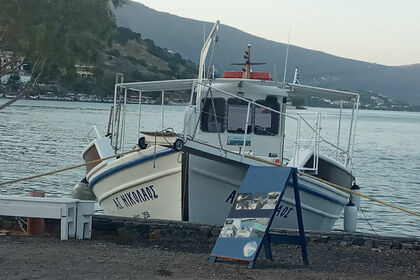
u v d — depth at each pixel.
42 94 139.00
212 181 13.30
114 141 17.08
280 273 8.91
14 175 30.31
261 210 9.38
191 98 14.39
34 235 11.32
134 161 13.80
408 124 162.38
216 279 8.34
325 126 104.25
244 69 15.84
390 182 35.69
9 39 17.62
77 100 141.25
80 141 51.25
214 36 14.12
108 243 10.97
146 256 9.83
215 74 16.19
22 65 19.19
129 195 14.20
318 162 14.88
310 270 9.34
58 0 17.36
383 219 23.58
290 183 13.91
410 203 28.39
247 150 15.35
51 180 28.78
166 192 13.62
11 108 110.75
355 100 16.64
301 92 16.78
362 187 33.28
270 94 15.48
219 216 13.62
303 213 14.70
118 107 16.84
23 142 48.97
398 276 9.20
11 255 9.37
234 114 15.38
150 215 14.02
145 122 67.00
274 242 9.91
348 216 16.61
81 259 9.30
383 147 64.44
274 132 15.57
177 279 8.23
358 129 107.69
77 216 11.26
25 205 10.99
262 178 9.66
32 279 7.93
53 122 76.44
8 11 16.78
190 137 13.08
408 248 11.32
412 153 57.91
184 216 13.52
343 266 9.83
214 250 9.48
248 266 9.12
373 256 10.70
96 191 15.23
